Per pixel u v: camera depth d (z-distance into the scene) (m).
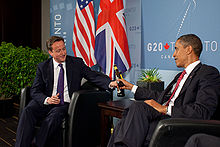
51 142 2.08
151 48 2.69
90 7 3.07
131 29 2.88
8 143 2.61
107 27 2.83
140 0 2.77
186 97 1.67
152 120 1.75
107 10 2.81
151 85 2.25
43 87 2.37
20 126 2.03
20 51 3.44
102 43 2.85
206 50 2.26
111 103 2.21
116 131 1.70
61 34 3.55
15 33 4.38
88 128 2.30
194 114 1.48
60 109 2.15
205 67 1.67
